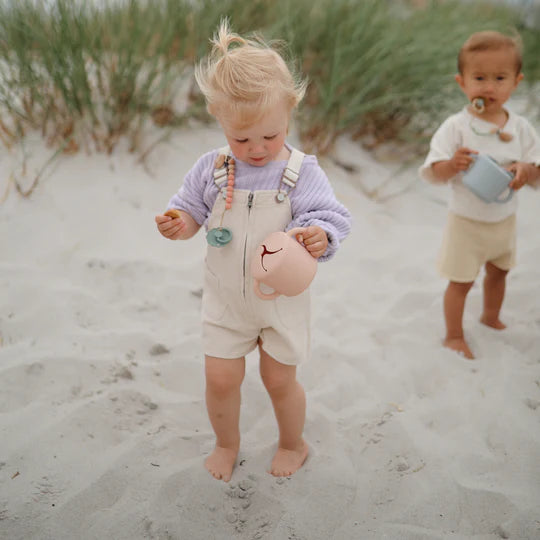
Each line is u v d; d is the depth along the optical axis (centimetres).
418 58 395
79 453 190
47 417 203
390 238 357
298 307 170
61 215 317
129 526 166
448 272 248
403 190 403
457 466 192
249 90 143
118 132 364
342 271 322
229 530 168
